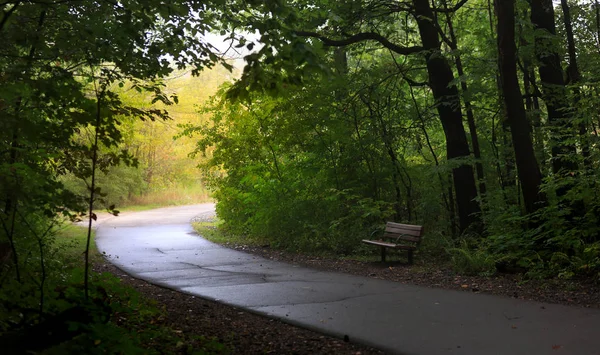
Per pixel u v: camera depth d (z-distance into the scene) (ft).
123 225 78.13
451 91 44.98
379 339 20.10
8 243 17.87
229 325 22.57
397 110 50.72
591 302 24.70
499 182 49.44
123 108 19.90
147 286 32.01
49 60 21.17
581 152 34.17
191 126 58.70
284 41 16.58
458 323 21.98
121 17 21.12
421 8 44.57
